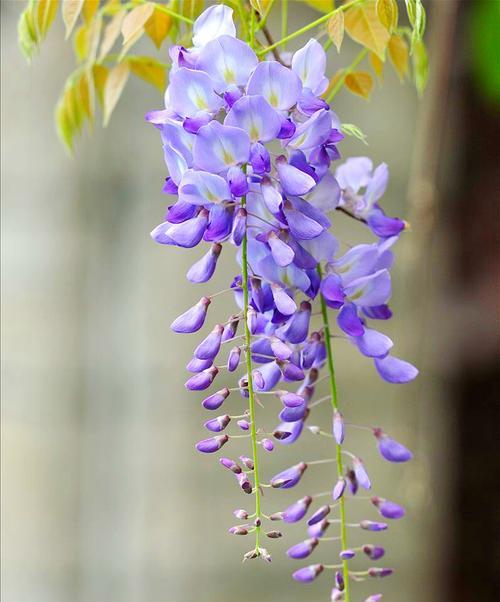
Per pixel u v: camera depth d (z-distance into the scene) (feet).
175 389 5.64
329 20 3.37
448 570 5.16
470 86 4.31
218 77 3.20
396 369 3.33
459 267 4.65
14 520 5.66
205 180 3.17
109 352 5.65
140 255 5.61
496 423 4.84
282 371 3.20
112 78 3.70
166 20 3.55
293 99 3.18
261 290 3.23
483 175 4.57
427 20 4.72
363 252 3.29
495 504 5.02
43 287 5.59
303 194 3.16
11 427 5.65
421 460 4.40
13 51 5.56
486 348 4.68
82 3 3.46
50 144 5.52
